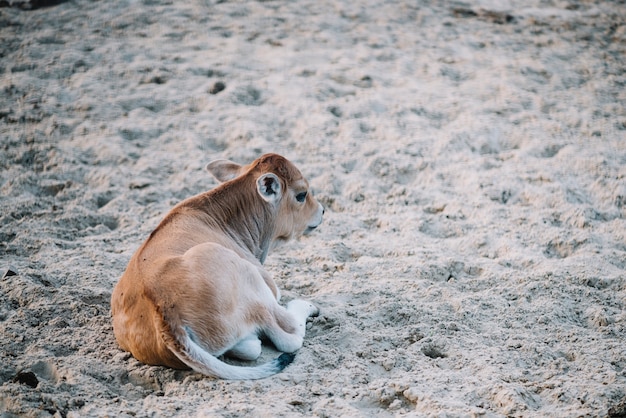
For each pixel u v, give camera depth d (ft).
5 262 26.94
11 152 36.04
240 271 20.42
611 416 18.04
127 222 30.55
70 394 19.12
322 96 41.14
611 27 51.42
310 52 46.68
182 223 22.59
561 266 26.12
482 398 18.89
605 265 26.27
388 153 35.60
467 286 25.25
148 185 33.60
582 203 31.27
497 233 28.94
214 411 17.95
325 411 18.20
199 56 46.21
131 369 20.25
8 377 20.11
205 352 19.07
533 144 36.17
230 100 41.01
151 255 20.86
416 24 51.52
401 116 39.09
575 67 44.86
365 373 20.03
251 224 24.35
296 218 25.50
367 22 51.67
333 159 35.42
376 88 42.09
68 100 41.34
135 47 47.57
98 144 36.96
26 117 39.14
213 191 24.25
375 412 18.65
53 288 24.53
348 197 32.73
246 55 46.32
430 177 33.78
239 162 35.42
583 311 23.32
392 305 23.45
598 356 20.56
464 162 34.73
